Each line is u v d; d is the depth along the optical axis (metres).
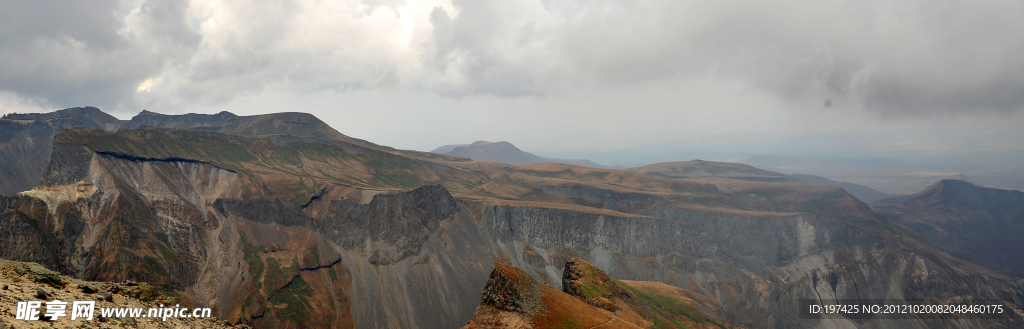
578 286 163.50
